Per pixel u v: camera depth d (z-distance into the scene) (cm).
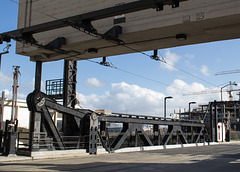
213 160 1766
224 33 1889
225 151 2683
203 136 4106
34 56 2584
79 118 2180
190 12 1730
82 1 2225
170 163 1539
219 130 5191
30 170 1164
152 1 1238
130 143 2609
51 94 2748
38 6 2491
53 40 2180
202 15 1681
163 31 1878
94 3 2155
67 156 1928
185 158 1872
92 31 1569
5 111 2552
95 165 1407
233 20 1666
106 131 2336
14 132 1741
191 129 3722
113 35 1869
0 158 1592
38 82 2592
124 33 1939
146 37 2006
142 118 2695
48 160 1677
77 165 1401
